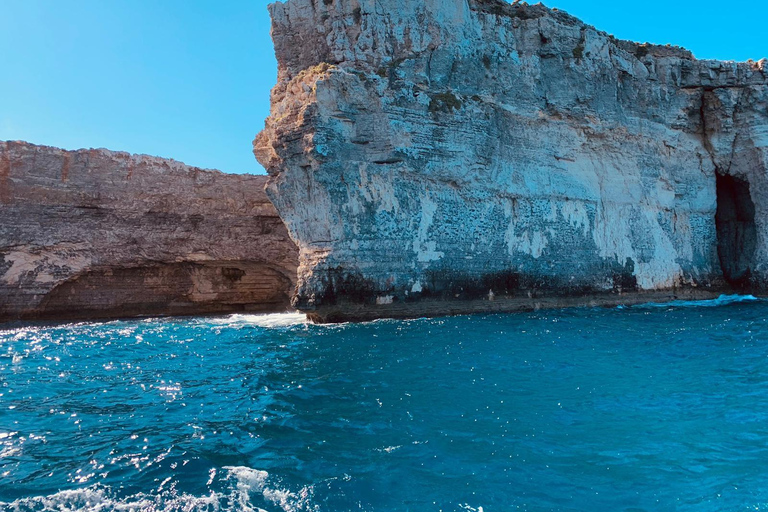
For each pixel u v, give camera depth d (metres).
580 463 7.77
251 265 34.00
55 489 7.27
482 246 26.31
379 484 7.26
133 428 9.73
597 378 12.55
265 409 10.55
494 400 10.81
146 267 31.61
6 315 27.88
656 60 32.22
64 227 29.02
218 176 32.75
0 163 27.62
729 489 6.93
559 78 28.81
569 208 29.38
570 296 28.55
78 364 15.82
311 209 24.02
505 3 28.75
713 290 33.19
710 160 33.53
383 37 25.16
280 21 27.00
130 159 30.64
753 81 32.12
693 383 12.07
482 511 6.57
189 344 19.38
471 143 25.66
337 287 23.30
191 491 7.18
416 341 17.69
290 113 24.42
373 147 23.98
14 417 10.47
